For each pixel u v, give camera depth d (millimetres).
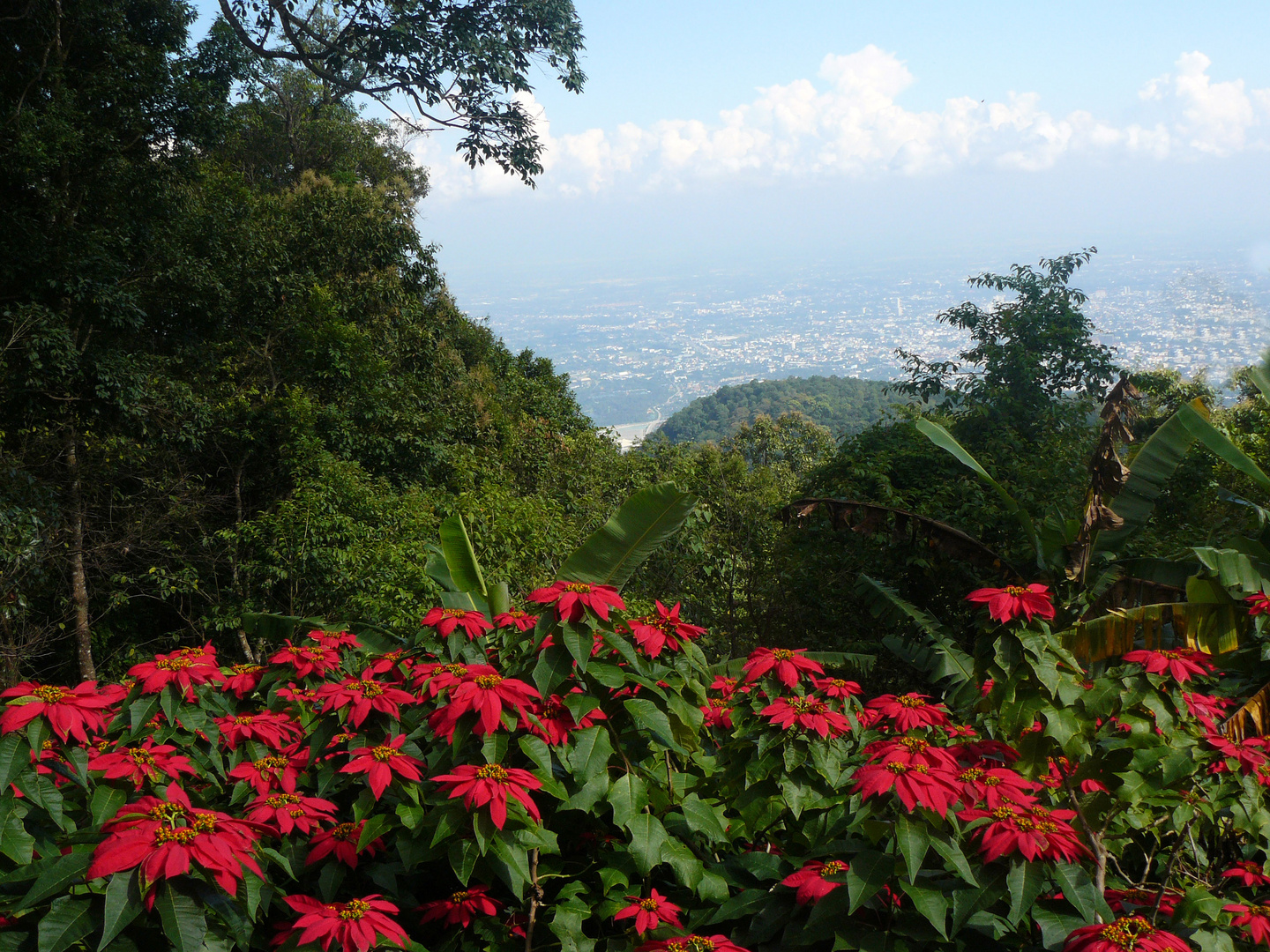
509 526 9180
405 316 17781
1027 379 9539
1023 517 4848
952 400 10078
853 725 2354
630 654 2070
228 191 15867
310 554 10930
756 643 8312
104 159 10445
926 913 1615
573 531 10328
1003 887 1694
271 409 14172
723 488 8836
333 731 2236
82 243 10023
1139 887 2379
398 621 8883
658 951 1707
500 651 2508
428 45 12773
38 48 10367
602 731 2115
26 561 10016
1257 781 2139
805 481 8984
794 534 8008
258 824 1768
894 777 1721
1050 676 2230
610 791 2045
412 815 1934
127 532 11984
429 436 15820
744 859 2123
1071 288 9930
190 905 1436
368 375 15211
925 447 8242
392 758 1997
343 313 16453
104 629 12461
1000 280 10141
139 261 11773
